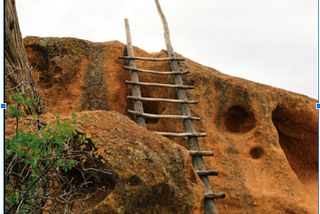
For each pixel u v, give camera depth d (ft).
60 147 7.27
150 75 19.38
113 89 17.79
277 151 17.66
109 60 18.48
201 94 18.29
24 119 9.27
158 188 9.44
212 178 16.10
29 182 7.14
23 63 11.27
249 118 19.65
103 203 8.50
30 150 6.61
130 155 9.38
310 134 21.40
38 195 6.74
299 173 21.84
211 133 17.40
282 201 15.57
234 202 15.42
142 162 9.43
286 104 20.57
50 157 7.17
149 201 9.53
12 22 10.30
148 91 19.36
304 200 16.02
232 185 15.90
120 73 18.70
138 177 8.99
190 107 17.58
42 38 17.93
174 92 18.30
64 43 17.74
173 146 11.15
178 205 10.18
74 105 16.67
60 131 7.04
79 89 17.08
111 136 9.82
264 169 17.03
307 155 21.74
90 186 9.21
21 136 6.44
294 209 15.49
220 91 19.03
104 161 8.29
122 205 8.73
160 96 18.93
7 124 8.80
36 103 7.70
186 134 15.12
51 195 8.39
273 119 21.88
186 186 10.57
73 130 7.48
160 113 18.78
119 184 8.79
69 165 7.36
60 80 16.96
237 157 17.29
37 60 17.84
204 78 18.70
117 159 9.04
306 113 20.86
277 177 16.71
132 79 16.44
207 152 14.70
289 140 22.44
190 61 20.63
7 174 6.42
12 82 9.71
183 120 16.10
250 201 15.42
